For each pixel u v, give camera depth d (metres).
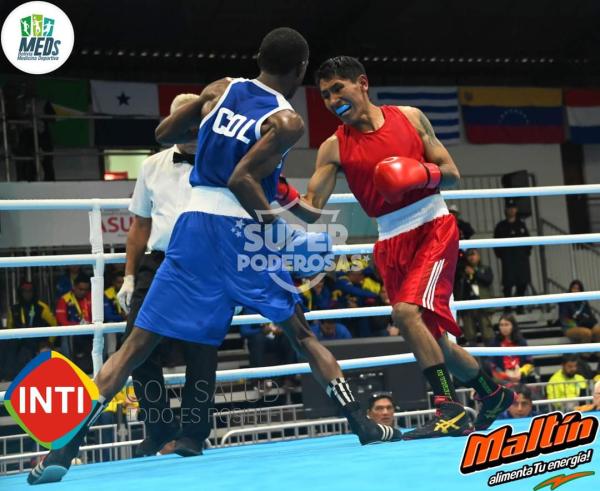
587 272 13.41
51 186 9.16
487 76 14.95
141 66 13.41
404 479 1.93
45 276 9.52
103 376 2.52
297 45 2.60
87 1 11.16
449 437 2.74
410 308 2.78
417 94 13.54
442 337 2.96
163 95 12.23
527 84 15.09
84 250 9.87
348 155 2.94
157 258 3.29
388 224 2.92
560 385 6.46
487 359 6.95
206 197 2.58
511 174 12.77
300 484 1.95
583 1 12.59
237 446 3.38
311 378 4.45
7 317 8.30
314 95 12.60
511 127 13.89
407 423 4.70
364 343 5.46
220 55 13.51
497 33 13.46
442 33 13.23
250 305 2.55
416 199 2.87
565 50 14.42
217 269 2.56
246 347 9.34
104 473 2.57
